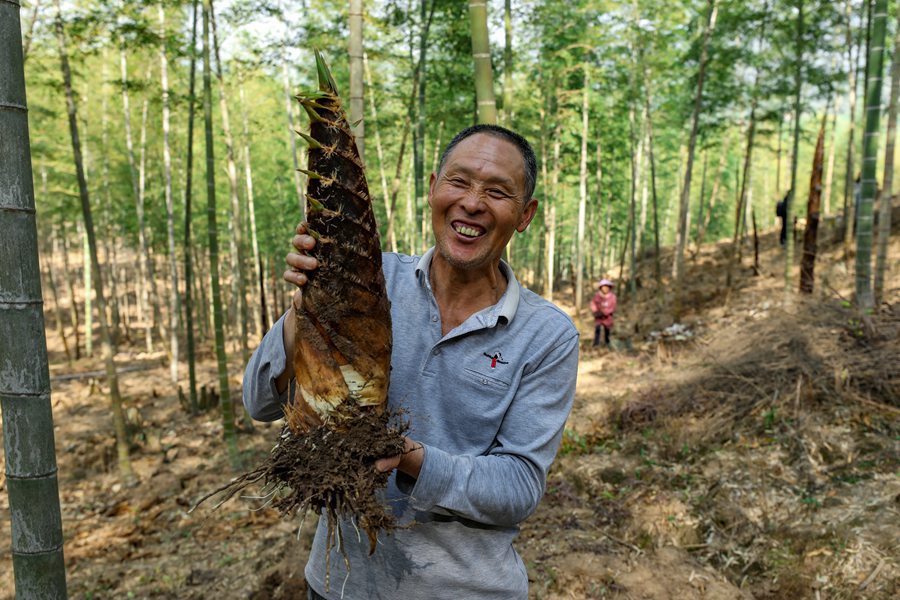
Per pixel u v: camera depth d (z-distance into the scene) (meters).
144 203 16.30
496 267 1.34
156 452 7.49
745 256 14.56
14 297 1.39
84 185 6.59
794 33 9.64
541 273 19.94
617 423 5.92
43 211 17.25
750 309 9.65
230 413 6.80
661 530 3.98
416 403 1.27
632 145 13.88
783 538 3.71
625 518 4.16
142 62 12.80
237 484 1.09
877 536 3.45
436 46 9.80
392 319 1.30
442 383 1.26
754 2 9.47
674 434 5.27
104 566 4.49
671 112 14.50
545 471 1.26
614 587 3.37
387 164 15.35
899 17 6.85
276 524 4.97
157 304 15.26
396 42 8.68
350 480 1.05
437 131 14.73
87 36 6.59
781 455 4.55
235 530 4.97
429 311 1.29
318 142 1.06
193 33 7.48
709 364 6.12
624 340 10.30
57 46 6.86
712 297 11.37
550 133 13.63
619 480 4.76
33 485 1.45
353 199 1.07
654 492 4.43
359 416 1.09
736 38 10.30
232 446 6.79
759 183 29.22
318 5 7.35
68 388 12.09
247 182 15.73
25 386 1.42
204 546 4.70
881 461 4.19
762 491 4.18
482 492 1.14
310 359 1.10
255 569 4.15
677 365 7.62
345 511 1.10
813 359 5.36
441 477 1.11
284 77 10.52
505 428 1.26
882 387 4.94
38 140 12.73
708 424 5.21
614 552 3.74
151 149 16.22
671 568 3.55
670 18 11.12
